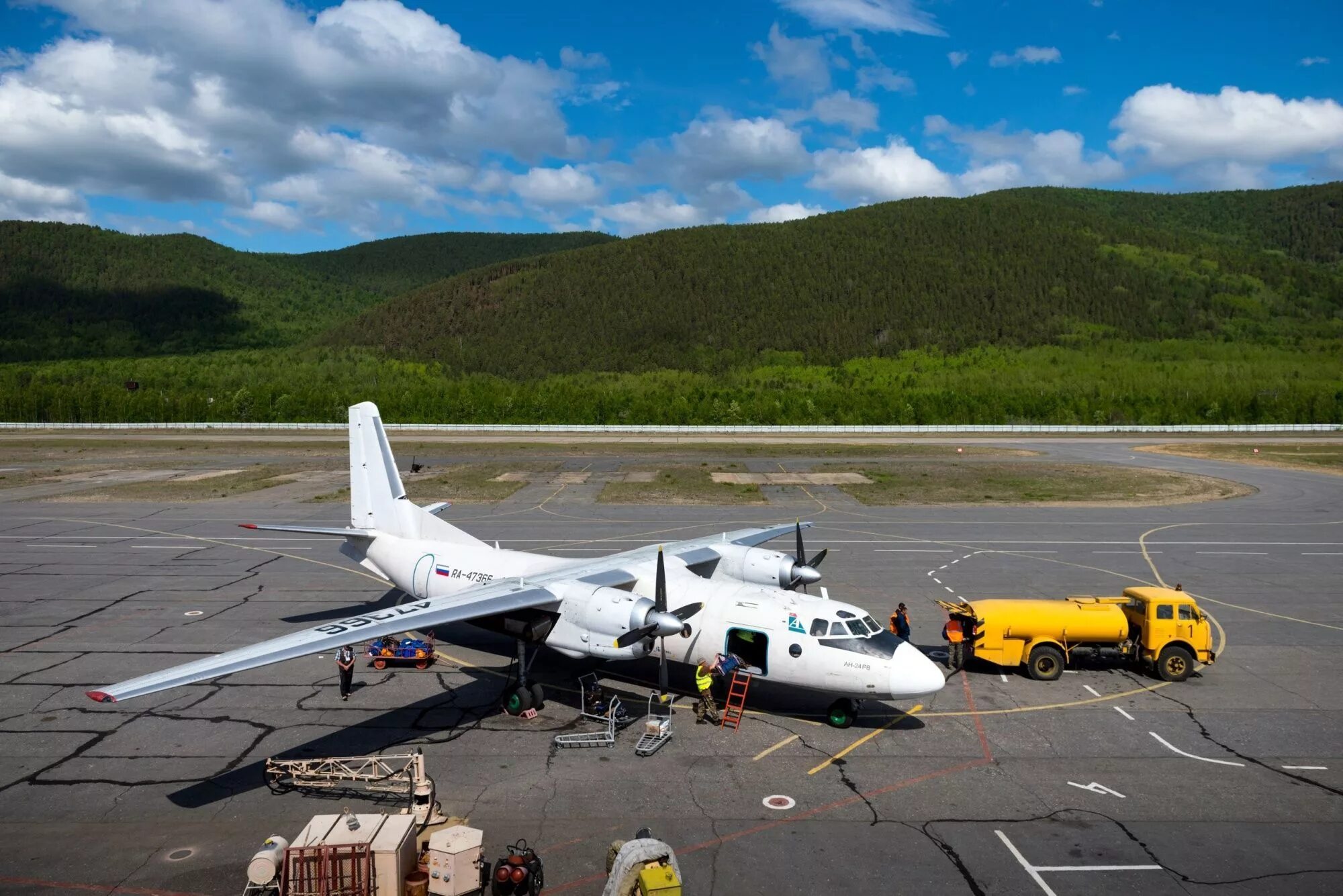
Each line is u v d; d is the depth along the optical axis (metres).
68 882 12.96
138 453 80.88
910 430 107.56
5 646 24.72
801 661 19.25
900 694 18.36
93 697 13.39
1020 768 17.06
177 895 12.66
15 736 18.53
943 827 14.67
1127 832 14.48
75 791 15.98
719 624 20.56
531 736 18.73
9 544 39.84
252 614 28.25
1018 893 12.63
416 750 17.95
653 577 22.38
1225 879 13.03
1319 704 20.56
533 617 20.33
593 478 64.25
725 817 15.02
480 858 12.48
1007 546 39.59
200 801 15.62
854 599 30.39
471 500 53.53
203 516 47.16
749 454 81.38
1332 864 13.48
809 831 14.52
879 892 12.65
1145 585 32.34
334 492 55.84
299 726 19.27
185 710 20.11
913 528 44.38
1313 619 27.84
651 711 20.36
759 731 19.11
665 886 11.46
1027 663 22.50
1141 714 19.97
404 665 23.59
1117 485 59.75
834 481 62.41
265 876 12.22
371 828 12.64
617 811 15.23
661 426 121.69
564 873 13.13
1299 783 16.39
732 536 28.61
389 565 25.30
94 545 39.81
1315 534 42.66
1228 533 42.84
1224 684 21.98
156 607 29.03
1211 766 17.12
